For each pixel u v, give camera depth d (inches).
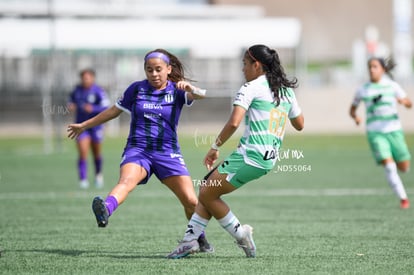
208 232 1305.4
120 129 4773.6
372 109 1648.6
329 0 7647.6
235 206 1694.1
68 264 991.0
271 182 2219.5
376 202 1737.2
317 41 7632.9
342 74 5393.7
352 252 1082.7
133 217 1513.3
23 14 4771.2
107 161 2960.1
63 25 4584.2
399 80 4810.5
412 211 1571.1
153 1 6230.3
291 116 1020.5
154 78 1029.8
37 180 2297.0
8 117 4810.5
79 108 2097.7
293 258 1030.4
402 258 1029.2
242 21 4815.5
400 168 1672.0
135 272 930.1
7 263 1002.7
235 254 1070.4
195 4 6673.2
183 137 4141.2
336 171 2507.4
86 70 2092.8
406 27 4970.5
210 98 4842.5
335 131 4586.6
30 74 4781.0
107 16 4943.4
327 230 1318.9
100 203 956.0
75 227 1371.8
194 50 4655.5
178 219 1482.5
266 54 983.6
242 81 4640.8
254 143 971.3
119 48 4576.8
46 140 3595.0
